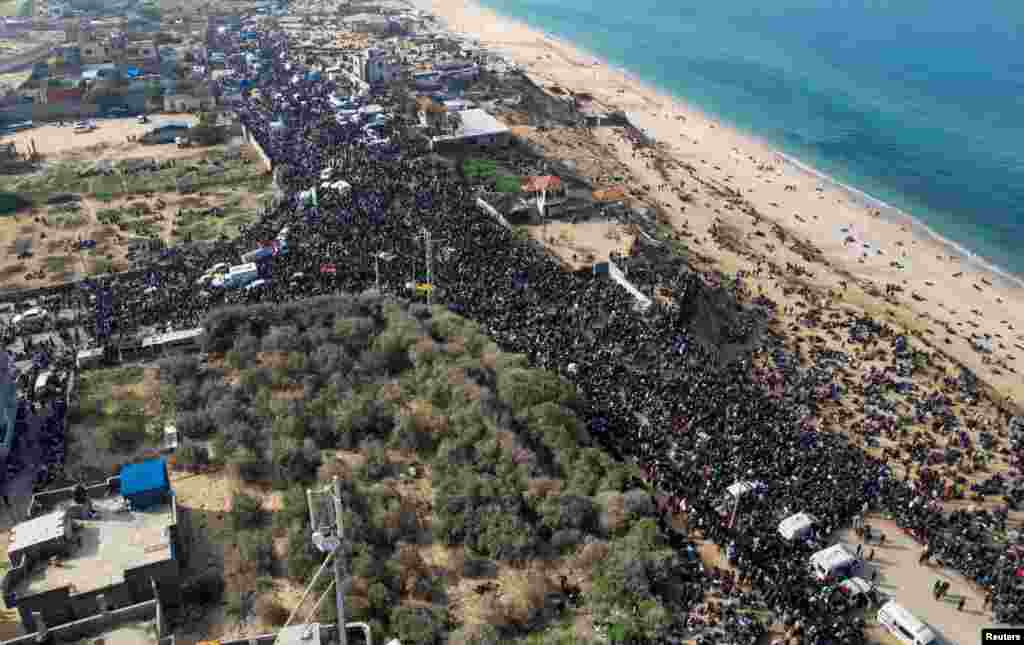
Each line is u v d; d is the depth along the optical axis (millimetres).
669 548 50875
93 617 39969
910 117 185750
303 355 69688
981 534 57031
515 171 124125
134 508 47625
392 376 69500
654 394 68000
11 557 42469
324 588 46094
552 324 77438
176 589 44500
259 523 52031
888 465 64125
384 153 124312
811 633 45906
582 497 54562
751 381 74125
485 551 50750
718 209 125812
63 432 61656
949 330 93938
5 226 105250
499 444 58688
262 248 90438
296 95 163250
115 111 159500
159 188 119250
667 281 89438
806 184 144500
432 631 43312
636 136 164625
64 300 83625
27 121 155750
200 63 188875
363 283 83750
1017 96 199750
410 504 54500
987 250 120750
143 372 70438
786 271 103938
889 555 54250
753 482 57719
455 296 81125
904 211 134625
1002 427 71438
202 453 58375
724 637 45281
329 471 55219
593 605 46688
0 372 60750
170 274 88250
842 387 75562
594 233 103750
